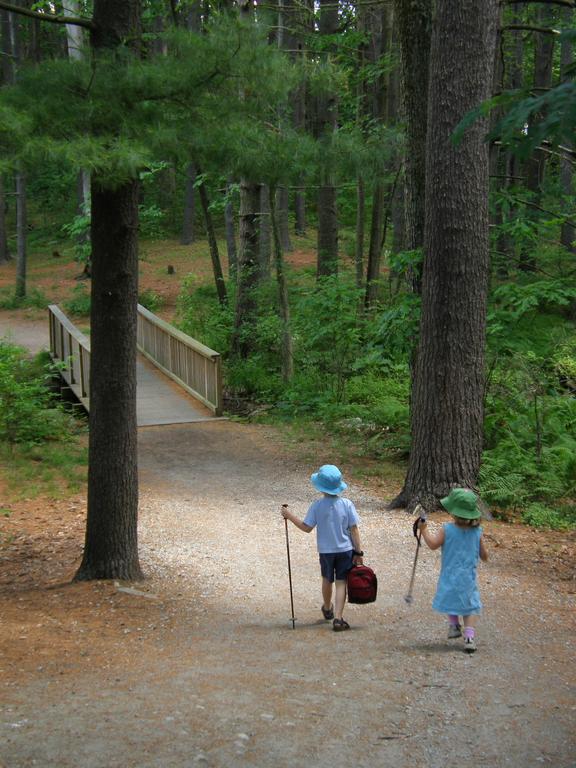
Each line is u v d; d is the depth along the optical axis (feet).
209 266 112.57
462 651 19.29
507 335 44.70
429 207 33.35
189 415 53.93
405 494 34.78
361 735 14.20
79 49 22.02
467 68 31.89
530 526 32.83
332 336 58.03
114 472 26.03
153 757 13.04
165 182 138.31
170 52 22.72
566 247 68.90
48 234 138.62
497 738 14.19
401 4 38.32
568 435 42.96
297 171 24.67
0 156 18.57
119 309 25.08
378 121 64.80
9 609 23.15
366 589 20.56
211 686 16.65
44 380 62.64
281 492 38.19
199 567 27.86
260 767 12.84
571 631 21.01
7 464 42.78
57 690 16.28
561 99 10.36
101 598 24.14
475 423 34.17
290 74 23.45
